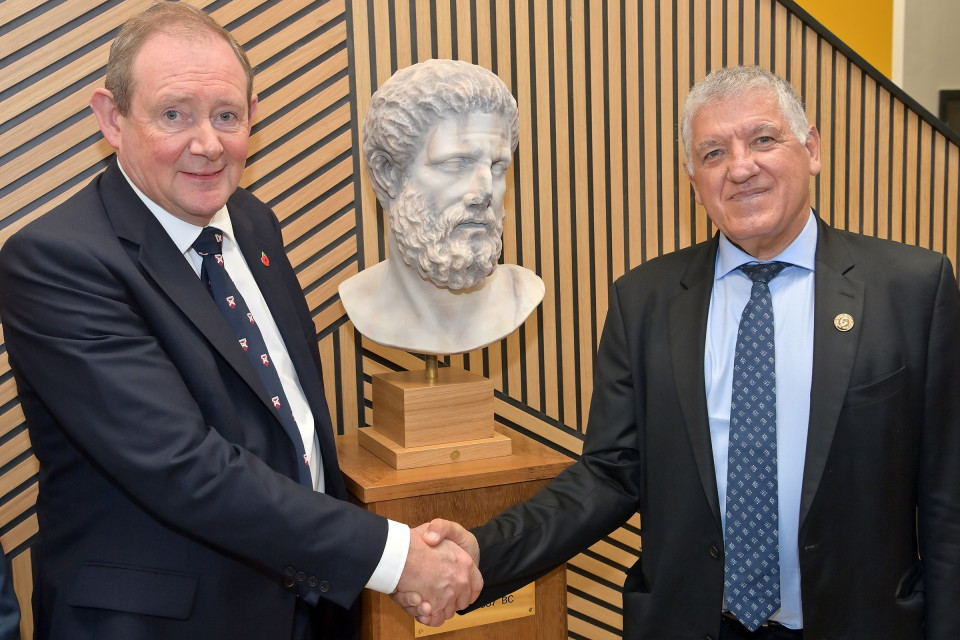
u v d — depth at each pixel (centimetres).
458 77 184
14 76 230
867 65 313
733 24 300
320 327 263
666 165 299
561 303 291
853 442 156
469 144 184
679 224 303
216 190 160
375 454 210
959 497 160
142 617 153
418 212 188
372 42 262
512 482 197
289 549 155
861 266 165
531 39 279
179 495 149
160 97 151
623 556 307
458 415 204
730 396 168
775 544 162
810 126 171
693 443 166
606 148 291
